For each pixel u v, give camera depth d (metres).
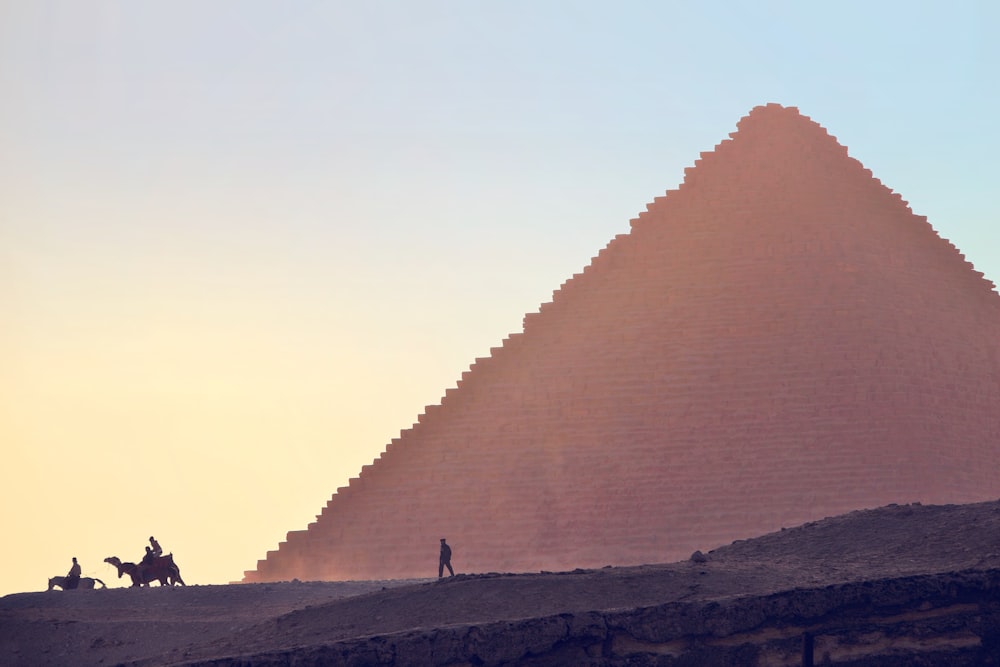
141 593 168.25
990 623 96.19
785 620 96.06
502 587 105.88
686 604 96.50
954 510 119.44
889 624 96.25
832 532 121.12
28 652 132.38
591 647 95.69
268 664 95.50
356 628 104.94
